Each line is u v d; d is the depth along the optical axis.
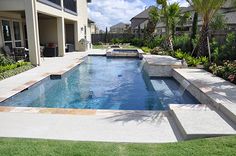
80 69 14.79
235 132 4.46
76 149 3.92
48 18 19.38
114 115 5.66
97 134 4.63
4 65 11.30
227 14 27.69
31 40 12.66
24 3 12.08
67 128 4.90
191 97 8.59
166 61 13.62
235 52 11.84
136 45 33.25
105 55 21.06
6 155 3.69
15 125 5.05
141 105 8.04
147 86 10.67
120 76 12.82
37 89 9.47
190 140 4.30
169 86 10.68
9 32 15.09
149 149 3.95
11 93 7.63
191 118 5.13
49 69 12.24
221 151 3.79
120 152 3.83
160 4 21.62
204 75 10.03
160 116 5.66
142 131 4.79
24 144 4.11
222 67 10.24
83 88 10.19
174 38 21.75
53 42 19.84
